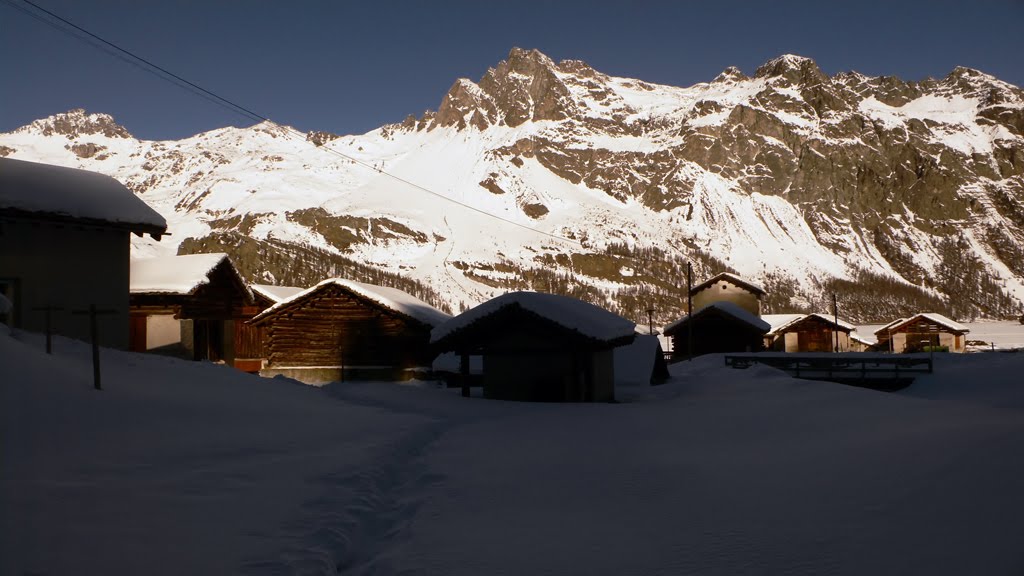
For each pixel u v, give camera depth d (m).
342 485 9.63
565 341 26.20
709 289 82.06
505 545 7.30
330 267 177.00
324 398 20.78
